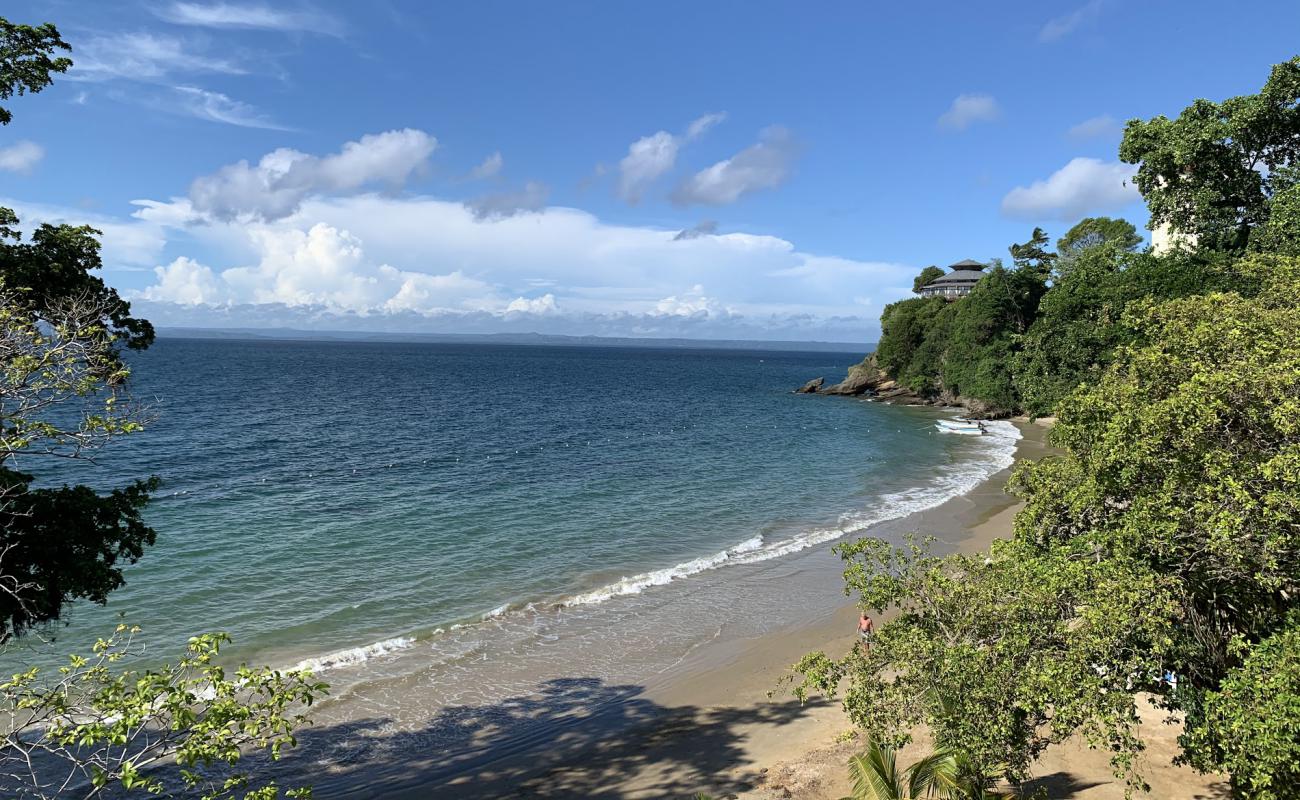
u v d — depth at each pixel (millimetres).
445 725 15211
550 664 17922
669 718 15625
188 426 53625
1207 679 9914
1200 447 10023
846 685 16969
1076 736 13359
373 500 33000
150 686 6715
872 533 29516
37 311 10961
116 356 11328
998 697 8531
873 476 42031
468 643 18906
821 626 20375
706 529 30125
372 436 52531
